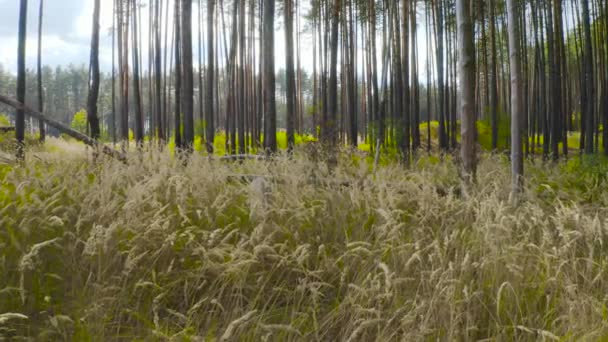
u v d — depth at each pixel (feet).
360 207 15.98
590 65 50.55
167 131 92.99
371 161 43.04
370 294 10.51
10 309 9.97
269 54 35.94
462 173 20.04
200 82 82.33
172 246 12.01
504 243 12.42
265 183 17.21
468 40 20.12
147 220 12.62
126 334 9.75
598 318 10.02
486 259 11.39
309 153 27.48
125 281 10.36
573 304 9.98
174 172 17.62
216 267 11.03
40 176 17.51
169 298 11.39
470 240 12.98
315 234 14.42
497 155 40.16
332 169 22.85
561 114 63.21
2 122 62.44
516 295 10.24
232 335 9.57
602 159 30.96
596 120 73.51
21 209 12.52
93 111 31.04
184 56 38.45
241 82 67.05
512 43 20.63
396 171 27.17
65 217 12.56
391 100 66.39
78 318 9.41
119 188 16.29
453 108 72.74
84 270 11.22
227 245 11.76
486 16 69.92
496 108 59.16
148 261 11.80
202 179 16.69
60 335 9.37
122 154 22.04
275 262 12.13
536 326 10.27
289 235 13.46
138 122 61.67
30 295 10.20
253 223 14.01
